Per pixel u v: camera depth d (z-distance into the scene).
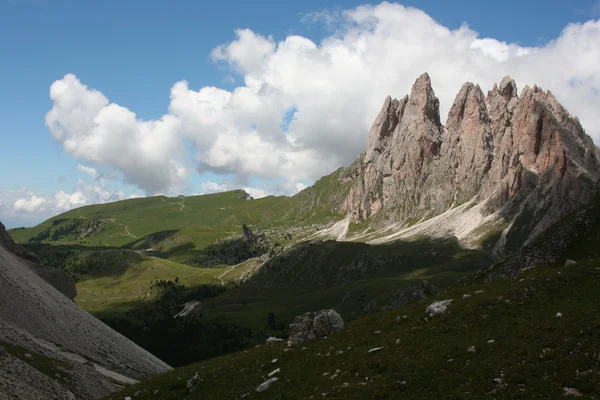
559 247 69.81
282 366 44.41
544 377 28.56
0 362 55.25
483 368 31.52
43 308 123.25
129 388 52.75
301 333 51.66
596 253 63.88
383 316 50.28
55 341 110.25
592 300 37.47
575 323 33.84
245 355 52.84
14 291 118.00
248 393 40.44
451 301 45.66
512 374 29.64
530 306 39.62
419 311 47.50
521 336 34.62
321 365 41.53
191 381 47.56
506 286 45.84
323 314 52.03
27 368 59.22
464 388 29.97
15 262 143.50
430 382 31.89
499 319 38.94
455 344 36.09
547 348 31.84
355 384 34.78
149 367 132.62
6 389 47.69
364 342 43.44
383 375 34.94
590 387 26.44
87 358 111.75
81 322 136.88
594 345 30.08
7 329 88.56
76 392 69.56
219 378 46.50
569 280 42.12
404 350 38.22
